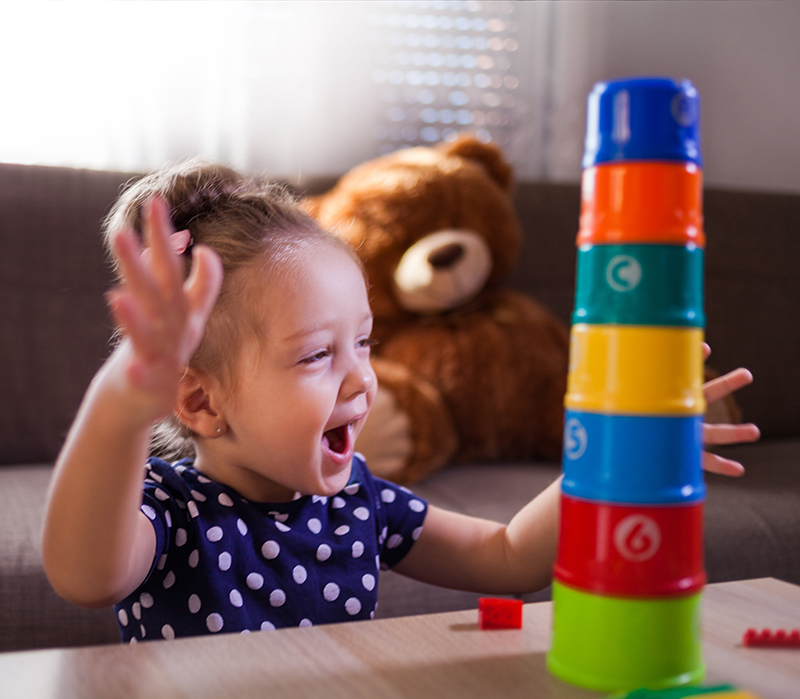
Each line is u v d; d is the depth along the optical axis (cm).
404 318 155
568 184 189
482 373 147
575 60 248
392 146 243
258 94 222
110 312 150
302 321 64
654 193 40
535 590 74
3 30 197
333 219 153
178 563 66
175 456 82
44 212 149
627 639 40
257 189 78
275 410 64
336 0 230
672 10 251
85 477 47
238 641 48
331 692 41
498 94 253
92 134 204
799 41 254
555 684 42
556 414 149
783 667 46
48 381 145
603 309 41
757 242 191
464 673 44
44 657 45
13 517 105
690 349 41
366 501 76
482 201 159
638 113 40
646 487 40
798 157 256
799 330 188
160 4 207
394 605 102
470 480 134
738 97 253
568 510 42
